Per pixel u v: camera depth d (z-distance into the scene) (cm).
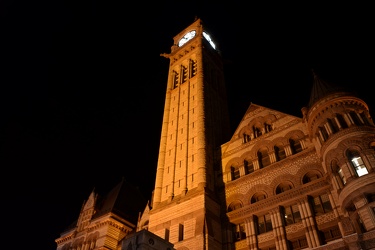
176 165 4769
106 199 6412
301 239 3247
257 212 3681
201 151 4525
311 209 3297
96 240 5444
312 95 3744
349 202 2858
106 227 5494
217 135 5212
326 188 3281
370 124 3180
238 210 3844
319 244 3038
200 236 3588
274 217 3509
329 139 3234
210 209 3922
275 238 3362
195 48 6525
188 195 4150
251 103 4794
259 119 4481
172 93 6125
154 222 4228
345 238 2691
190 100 5600
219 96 6228
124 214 5912
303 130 3916
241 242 3644
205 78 5984
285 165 3797
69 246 5812
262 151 4238
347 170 2958
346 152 3056
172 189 4488
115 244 5412
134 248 2733
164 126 5484
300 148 3862
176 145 5056
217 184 4353
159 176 4775
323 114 3453
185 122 5275
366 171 2889
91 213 6025
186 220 3906
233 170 4400
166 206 4266
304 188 3434
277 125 4244
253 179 4006
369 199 2736
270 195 3700
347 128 3155
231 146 4622
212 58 6769
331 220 3103
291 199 3481
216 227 3825
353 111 3309
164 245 2903
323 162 3331
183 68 6475
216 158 4669
